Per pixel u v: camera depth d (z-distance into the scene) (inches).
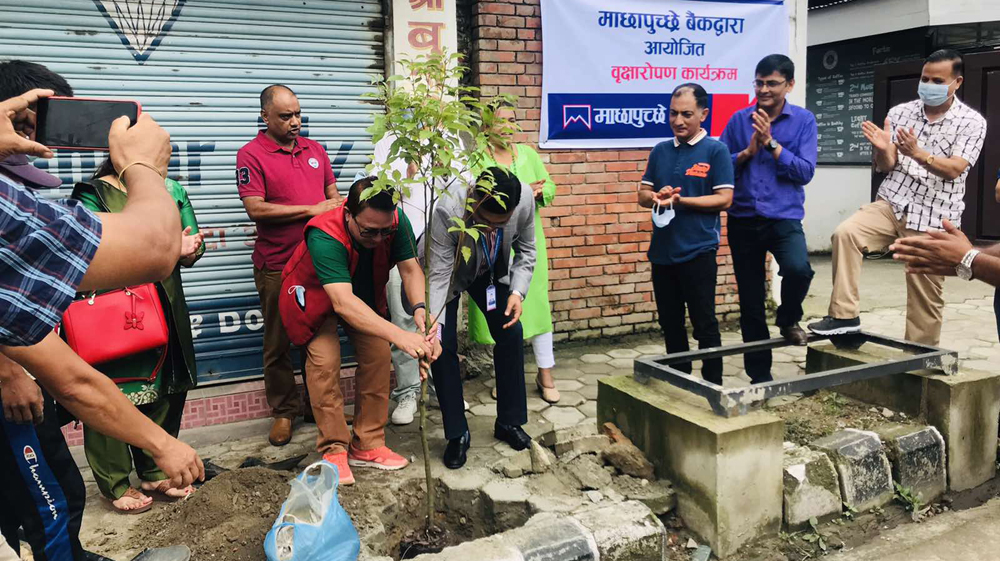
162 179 56.2
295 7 176.4
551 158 224.4
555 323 232.4
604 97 227.0
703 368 166.9
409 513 131.6
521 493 127.2
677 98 158.9
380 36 185.9
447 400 141.3
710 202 156.2
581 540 108.0
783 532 125.2
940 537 126.7
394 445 154.7
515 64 215.0
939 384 140.9
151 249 50.3
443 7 190.5
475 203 129.5
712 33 237.9
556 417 172.4
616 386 143.3
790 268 163.9
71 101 63.4
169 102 167.6
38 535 91.7
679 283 165.8
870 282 327.0
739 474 119.0
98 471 126.0
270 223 152.6
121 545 113.7
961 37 352.5
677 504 126.7
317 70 180.5
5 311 44.4
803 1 249.1
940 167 165.8
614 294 238.5
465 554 104.3
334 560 96.3
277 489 117.6
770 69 165.3
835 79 400.5
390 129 111.0
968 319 254.1
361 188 123.4
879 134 174.6
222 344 174.4
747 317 177.3
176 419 135.5
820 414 154.9
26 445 88.4
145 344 120.6
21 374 85.3
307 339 135.0
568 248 230.2
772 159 167.9
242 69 173.2
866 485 132.3
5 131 60.7
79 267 46.5
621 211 235.5
